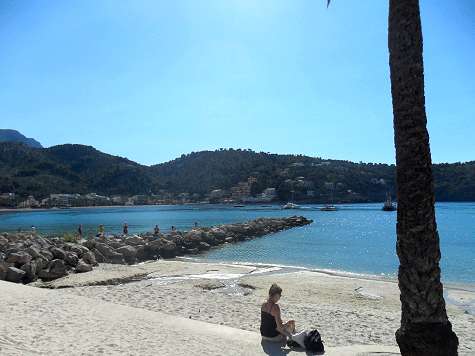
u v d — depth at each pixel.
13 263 22.48
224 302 16.91
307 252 38.03
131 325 11.09
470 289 21.66
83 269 24.64
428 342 7.15
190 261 33.25
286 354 9.61
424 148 7.24
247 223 62.69
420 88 7.24
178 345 9.59
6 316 10.88
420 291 7.21
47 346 8.72
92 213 166.75
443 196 189.62
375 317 15.11
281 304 17.19
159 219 110.38
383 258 33.66
